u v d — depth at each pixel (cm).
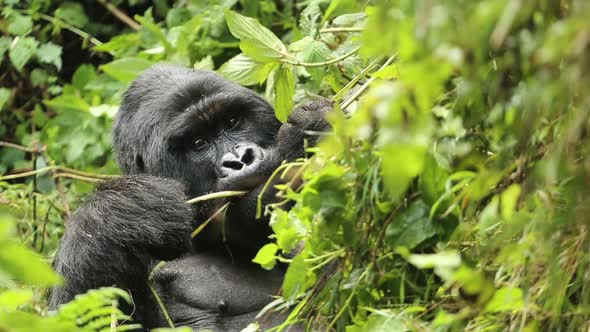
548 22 551
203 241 966
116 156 1038
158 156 966
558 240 604
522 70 584
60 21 1538
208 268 967
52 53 1512
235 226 923
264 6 1343
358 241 708
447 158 661
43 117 1493
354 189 700
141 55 1340
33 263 434
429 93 517
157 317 936
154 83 998
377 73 715
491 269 651
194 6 1429
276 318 920
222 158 920
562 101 543
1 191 1279
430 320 702
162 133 961
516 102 587
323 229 712
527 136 600
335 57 955
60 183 1211
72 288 897
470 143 657
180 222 881
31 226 1187
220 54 1323
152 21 1425
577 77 504
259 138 961
